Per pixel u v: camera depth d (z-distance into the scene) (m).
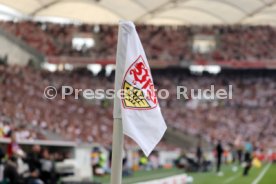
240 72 71.56
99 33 66.69
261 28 71.06
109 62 64.81
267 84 69.94
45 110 41.25
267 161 51.41
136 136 6.43
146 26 70.50
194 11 63.34
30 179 17.89
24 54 56.53
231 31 71.00
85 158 22.22
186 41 70.00
